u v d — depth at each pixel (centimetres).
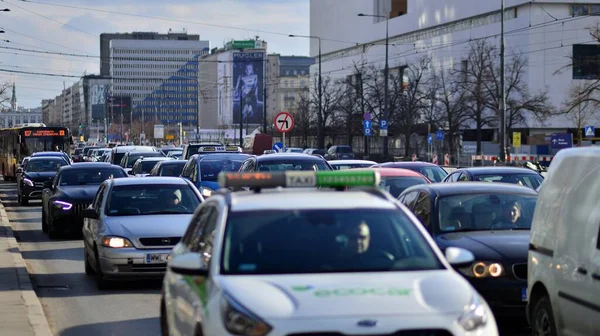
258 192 1375
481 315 1068
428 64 18475
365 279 1127
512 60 15338
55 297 2511
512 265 1812
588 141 13788
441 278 1138
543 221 1563
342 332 1002
